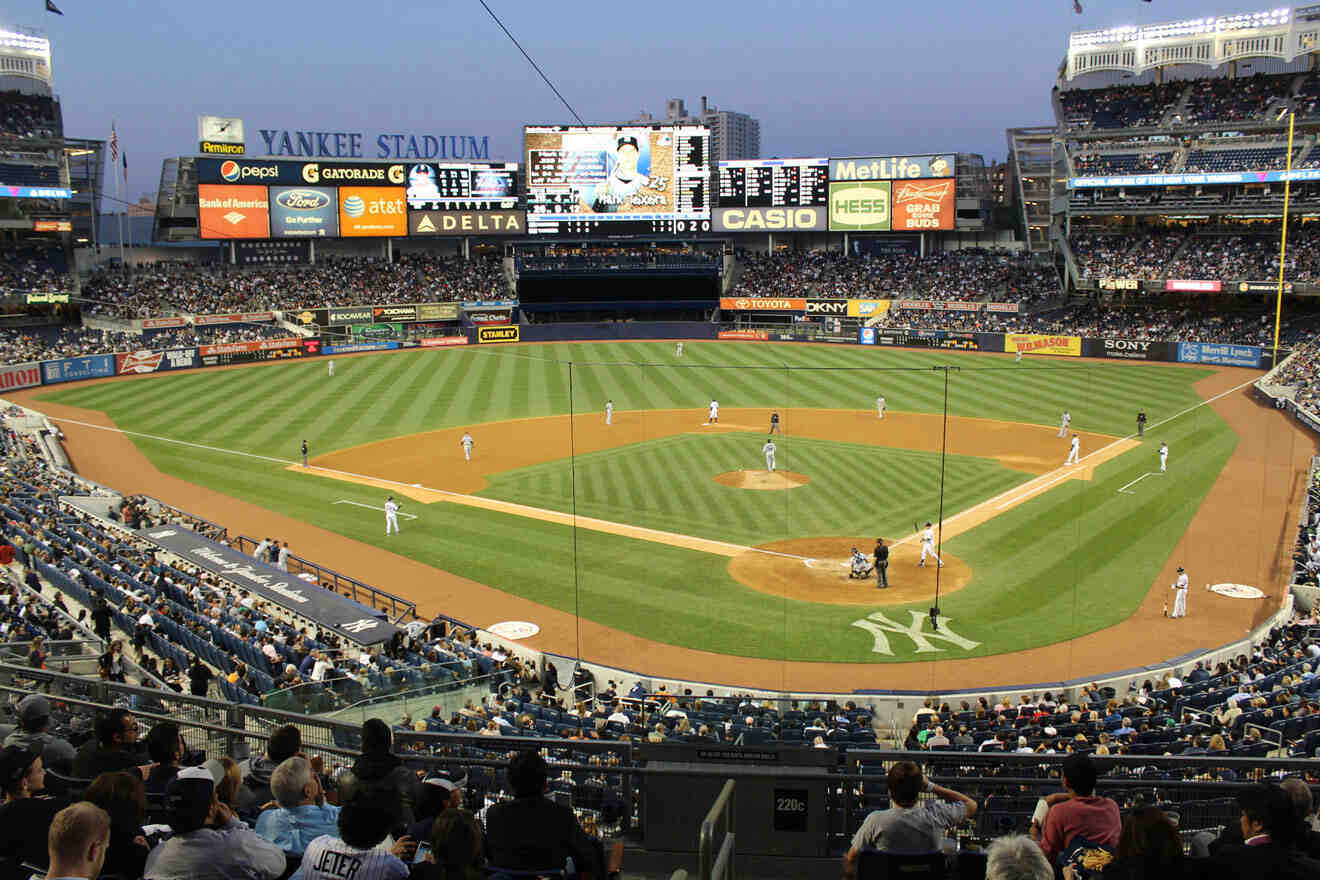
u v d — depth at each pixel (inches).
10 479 1567.4
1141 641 1069.8
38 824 295.1
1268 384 2454.5
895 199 3870.6
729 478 1755.7
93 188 3705.7
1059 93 3959.2
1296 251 3198.8
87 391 2691.9
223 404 2513.5
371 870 266.8
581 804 403.9
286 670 830.5
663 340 3708.2
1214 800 384.8
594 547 1401.3
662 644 1075.9
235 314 3444.9
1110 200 3545.8
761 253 4195.4
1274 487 1658.5
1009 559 1328.7
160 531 1359.5
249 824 386.9
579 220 3882.9
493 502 1635.1
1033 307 3563.0
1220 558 1326.3
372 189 3786.9
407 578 1293.1
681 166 3848.4
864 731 765.3
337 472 1849.2
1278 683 852.6
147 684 813.2
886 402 2447.1
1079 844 306.3
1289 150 3021.7
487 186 3868.1
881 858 290.7
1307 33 3484.3
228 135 3676.2
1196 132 3506.4
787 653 1045.2
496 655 1000.2
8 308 3363.7
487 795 421.4
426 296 3853.3
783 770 373.4
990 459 1868.8
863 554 1346.0
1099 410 2316.7
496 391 2689.5
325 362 3225.9
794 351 3403.1
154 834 332.2
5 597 951.6
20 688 541.6
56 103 3663.9
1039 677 981.8
